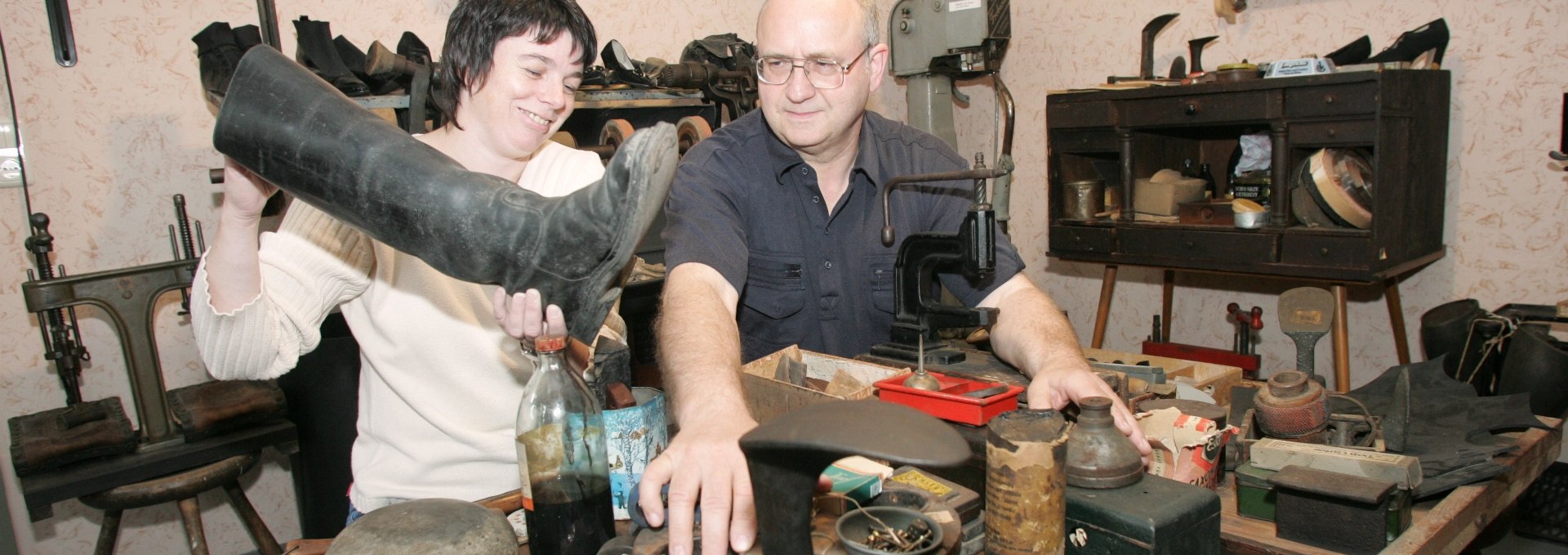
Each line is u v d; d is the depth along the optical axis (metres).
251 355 1.17
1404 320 2.84
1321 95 2.28
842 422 0.67
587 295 0.87
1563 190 2.53
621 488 1.07
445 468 1.35
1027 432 0.84
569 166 1.43
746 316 1.78
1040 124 3.61
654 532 0.91
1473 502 1.23
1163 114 2.61
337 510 2.27
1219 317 3.23
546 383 0.98
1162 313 3.27
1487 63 2.60
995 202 3.10
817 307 1.76
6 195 2.34
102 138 2.44
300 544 1.06
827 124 1.56
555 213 0.81
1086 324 3.62
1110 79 2.82
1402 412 1.35
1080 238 2.88
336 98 0.90
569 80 1.27
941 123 3.26
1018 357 1.42
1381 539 1.08
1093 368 1.53
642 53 3.38
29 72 2.33
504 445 1.36
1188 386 1.52
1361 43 2.54
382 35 2.81
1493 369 2.29
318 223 1.22
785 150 1.67
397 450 1.37
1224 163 3.04
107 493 1.97
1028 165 3.67
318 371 2.21
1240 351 2.78
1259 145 2.61
